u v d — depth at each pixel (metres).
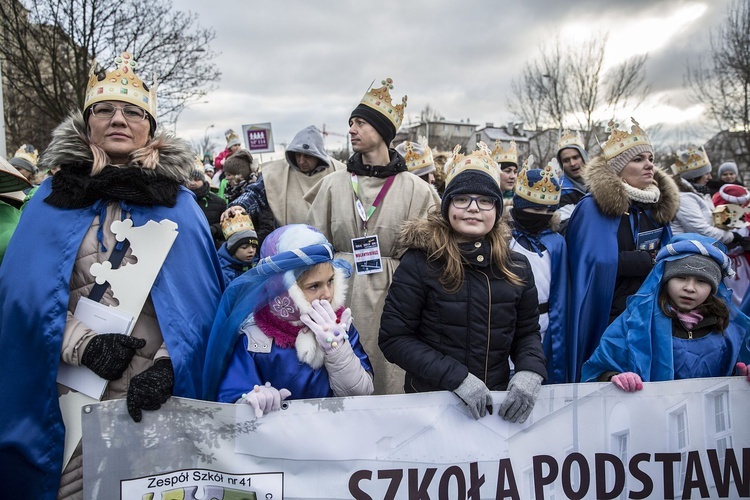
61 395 2.04
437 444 2.15
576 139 5.39
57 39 13.57
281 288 2.15
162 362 2.07
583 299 3.48
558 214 3.69
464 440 2.16
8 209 2.94
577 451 2.23
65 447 2.04
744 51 19.47
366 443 2.11
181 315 2.14
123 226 2.10
